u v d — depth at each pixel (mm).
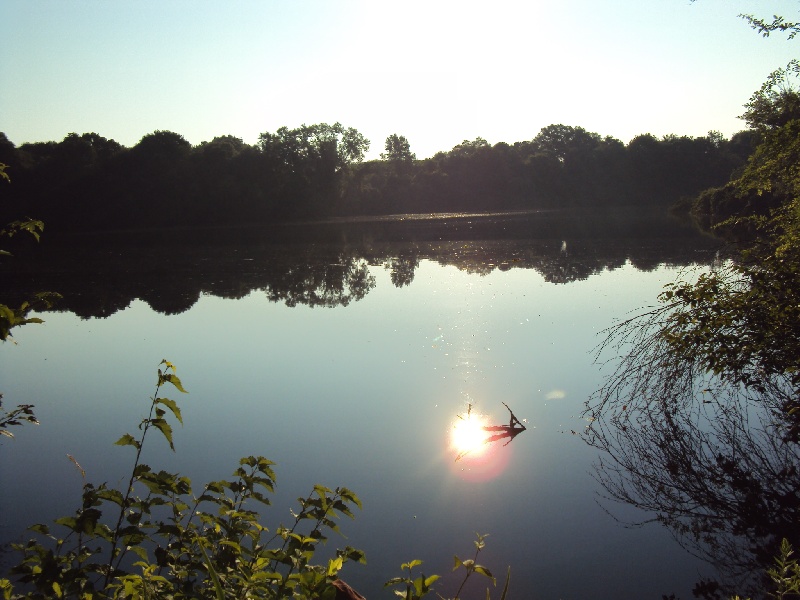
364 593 5242
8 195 44375
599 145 74625
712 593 5219
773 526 6137
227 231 44188
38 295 3391
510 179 64688
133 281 22078
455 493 6883
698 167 66625
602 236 33188
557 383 10258
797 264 7414
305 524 6219
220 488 3770
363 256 28062
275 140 56781
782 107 9680
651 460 7488
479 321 14609
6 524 6281
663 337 8320
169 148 50062
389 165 71312
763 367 7902
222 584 3180
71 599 3584
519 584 5398
